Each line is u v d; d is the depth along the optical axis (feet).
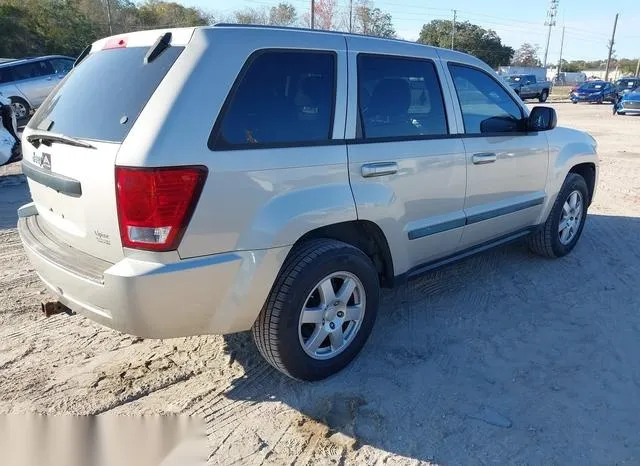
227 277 8.86
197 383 10.67
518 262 17.15
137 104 8.54
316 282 9.89
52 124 9.97
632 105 73.92
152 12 163.32
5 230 20.22
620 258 17.63
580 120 68.74
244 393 10.37
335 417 9.68
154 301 8.32
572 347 12.06
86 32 134.00
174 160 8.11
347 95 10.43
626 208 24.07
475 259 17.38
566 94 163.73
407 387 10.53
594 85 111.24
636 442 9.07
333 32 10.69
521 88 118.62
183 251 8.39
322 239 10.41
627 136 50.75
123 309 8.34
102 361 11.35
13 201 24.79
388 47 11.53
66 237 9.80
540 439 9.12
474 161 12.97
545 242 16.79
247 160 8.85
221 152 8.59
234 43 9.09
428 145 11.85
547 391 10.44
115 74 9.43
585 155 17.17
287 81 9.67
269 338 9.75
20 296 14.38
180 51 8.79
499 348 12.00
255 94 9.18
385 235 11.23
